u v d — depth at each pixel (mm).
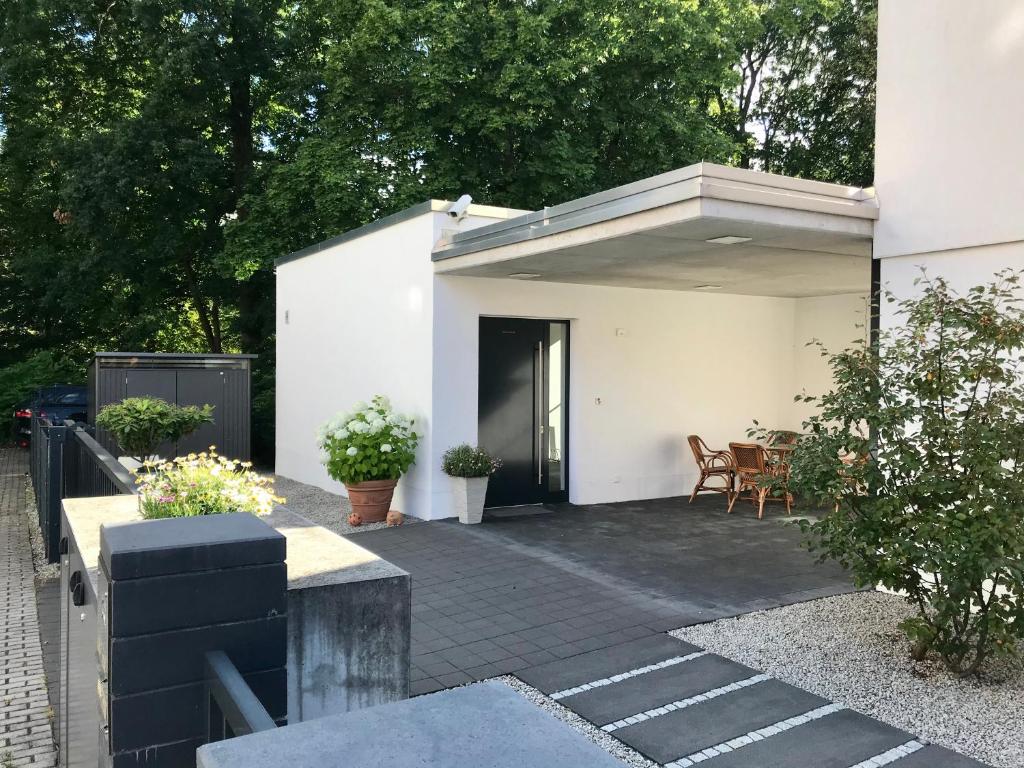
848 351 5082
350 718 1262
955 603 4078
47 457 7613
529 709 1291
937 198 5617
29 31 17062
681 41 15219
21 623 5828
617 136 16734
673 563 6984
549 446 9844
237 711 1549
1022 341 4129
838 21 19578
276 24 17734
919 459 4227
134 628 1843
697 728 3777
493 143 15680
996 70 5250
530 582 6363
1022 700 4066
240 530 2068
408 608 2943
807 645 4875
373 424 8609
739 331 11109
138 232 18781
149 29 16172
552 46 14656
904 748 3572
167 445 11258
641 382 10289
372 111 14992
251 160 18594
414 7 14438
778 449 9562
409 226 9133
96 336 22875
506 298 9219
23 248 21297
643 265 7918
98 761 2205
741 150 19281
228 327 23078
